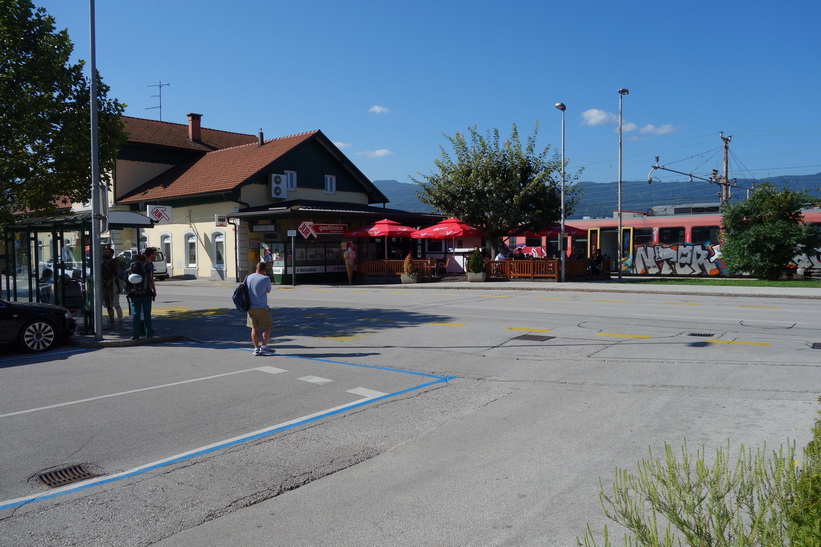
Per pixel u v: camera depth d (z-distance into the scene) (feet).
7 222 46.37
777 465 9.38
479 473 17.57
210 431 22.24
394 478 17.44
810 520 7.83
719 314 51.29
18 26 42.63
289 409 25.07
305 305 64.85
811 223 90.68
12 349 40.06
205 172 119.55
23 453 20.02
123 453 19.98
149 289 42.29
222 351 38.58
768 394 25.54
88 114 47.01
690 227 107.14
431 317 52.80
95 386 29.25
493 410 24.34
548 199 99.35
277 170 112.16
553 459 18.49
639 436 20.44
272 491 16.75
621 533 13.50
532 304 61.82
